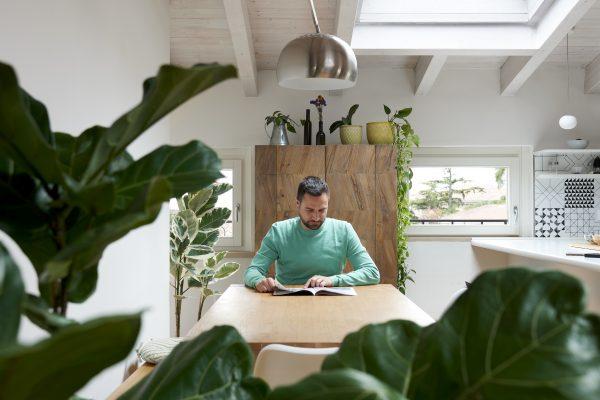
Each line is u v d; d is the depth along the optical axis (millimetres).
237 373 547
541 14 4734
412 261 5723
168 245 3895
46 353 321
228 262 5488
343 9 4258
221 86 5605
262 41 5113
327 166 5070
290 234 3701
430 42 4871
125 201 603
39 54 1989
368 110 5637
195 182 614
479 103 5664
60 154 665
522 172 5691
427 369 437
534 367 369
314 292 3096
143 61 3289
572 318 377
